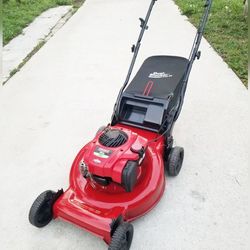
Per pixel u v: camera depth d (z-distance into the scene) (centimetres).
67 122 215
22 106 238
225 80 250
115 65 292
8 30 399
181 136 193
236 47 300
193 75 260
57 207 129
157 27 376
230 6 407
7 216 150
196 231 137
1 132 209
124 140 124
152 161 139
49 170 175
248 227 137
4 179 171
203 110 216
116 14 450
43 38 383
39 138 201
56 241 136
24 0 542
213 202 149
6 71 299
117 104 152
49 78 279
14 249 135
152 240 134
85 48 338
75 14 477
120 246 113
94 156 119
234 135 192
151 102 146
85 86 260
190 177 163
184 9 417
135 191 130
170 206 148
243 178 162
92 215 122
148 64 172
